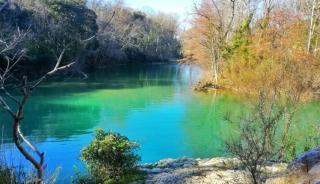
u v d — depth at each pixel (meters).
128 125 18.08
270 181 6.07
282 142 9.74
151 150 14.25
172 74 44.97
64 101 23.75
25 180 4.71
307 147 10.61
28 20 18.69
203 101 25.08
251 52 30.08
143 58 64.06
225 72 32.09
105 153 8.54
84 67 40.50
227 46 33.28
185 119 19.45
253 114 10.17
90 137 15.58
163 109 22.14
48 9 28.27
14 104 20.55
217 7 35.06
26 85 3.44
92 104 23.14
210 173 8.70
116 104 23.38
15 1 18.86
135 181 8.48
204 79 32.84
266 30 31.02
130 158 8.80
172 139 15.71
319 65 23.84
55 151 13.44
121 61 58.03
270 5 35.03
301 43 29.81
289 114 11.86
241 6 37.22
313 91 18.69
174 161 10.41
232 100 25.42
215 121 18.83
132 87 31.77
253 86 20.08
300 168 5.62
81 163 11.98
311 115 15.71
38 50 27.02
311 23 29.92
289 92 11.70
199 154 13.73
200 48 35.16
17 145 3.43
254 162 5.81
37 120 18.41
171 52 70.94
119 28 51.31
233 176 8.02
